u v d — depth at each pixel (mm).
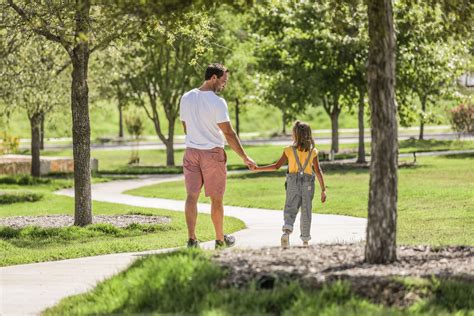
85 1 11359
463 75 54594
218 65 13398
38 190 46812
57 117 49469
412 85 52531
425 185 35188
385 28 10586
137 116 77812
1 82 32375
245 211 27688
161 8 10547
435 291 9016
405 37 49281
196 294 9180
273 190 37875
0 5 21766
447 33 13555
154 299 9383
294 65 53875
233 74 67312
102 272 13727
